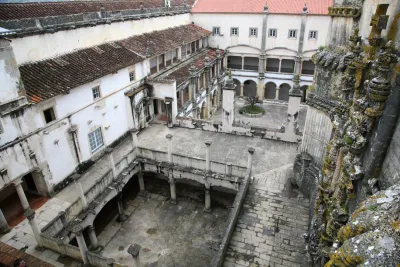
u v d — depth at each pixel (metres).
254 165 23.81
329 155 12.71
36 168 19.73
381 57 7.77
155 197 27.06
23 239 18.05
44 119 19.91
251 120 43.69
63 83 21.20
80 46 26.05
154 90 31.06
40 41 22.20
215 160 24.55
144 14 35.34
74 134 22.52
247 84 53.28
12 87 17.55
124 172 23.45
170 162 24.12
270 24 44.50
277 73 47.16
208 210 25.23
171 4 45.03
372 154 8.23
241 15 45.47
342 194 9.93
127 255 21.47
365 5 14.79
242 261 16.55
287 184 21.59
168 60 37.62
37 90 19.58
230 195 26.47
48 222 18.98
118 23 30.66
